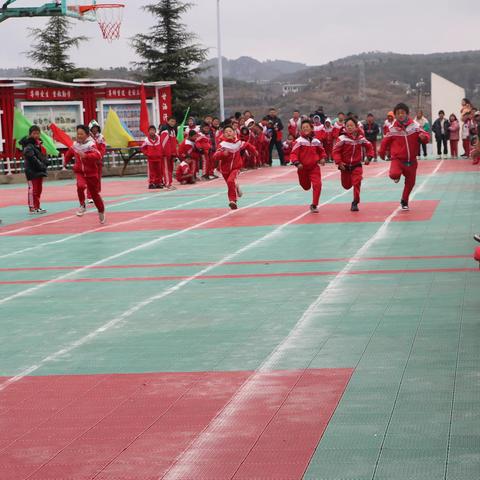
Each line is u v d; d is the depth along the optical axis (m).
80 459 5.59
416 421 5.93
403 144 17.92
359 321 8.91
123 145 38.84
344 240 14.66
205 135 31.45
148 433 6.00
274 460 5.42
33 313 10.12
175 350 8.16
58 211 22.34
